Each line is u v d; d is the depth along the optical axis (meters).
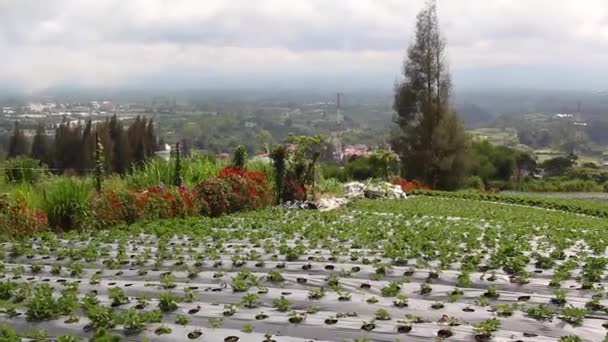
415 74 35.53
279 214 13.04
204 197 13.02
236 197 13.55
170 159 15.16
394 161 31.56
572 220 14.36
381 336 5.18
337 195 18.45
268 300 6.27
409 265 7.82
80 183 12.04
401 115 36.28
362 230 10.55
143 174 14.12
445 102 35.00
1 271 7.66
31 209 10.90
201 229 10.55
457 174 34.50
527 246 9.04
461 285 6.88
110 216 11.34
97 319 5.46
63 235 10.16
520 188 39.66
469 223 12.30
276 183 15.73
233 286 6.58
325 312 5.89
